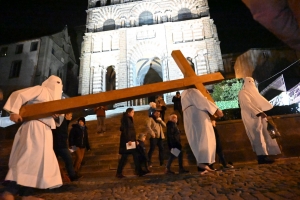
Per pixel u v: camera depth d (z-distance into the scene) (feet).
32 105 12.25
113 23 102.58
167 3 98.99
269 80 84.94
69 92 112.98
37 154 11.84
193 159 28.17
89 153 32.76
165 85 15.05
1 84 92.68
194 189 13.14
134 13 100.58
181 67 17.15
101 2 107.24
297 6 5.23
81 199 14.28
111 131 41.83
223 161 22.29
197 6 97.71
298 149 24.93
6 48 98.63
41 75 91.56
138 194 13.92
